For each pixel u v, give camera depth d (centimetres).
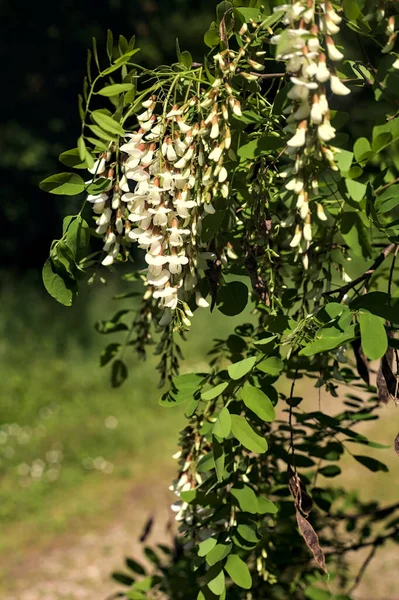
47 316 1278
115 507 794
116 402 1067
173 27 1736
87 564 683
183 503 213
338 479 743
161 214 176
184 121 182
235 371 184
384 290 304
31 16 1770
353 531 336
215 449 190
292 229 207
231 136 188
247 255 208
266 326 195
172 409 1052
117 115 185
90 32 1764
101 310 1278
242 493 209
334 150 161
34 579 664
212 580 207
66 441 955
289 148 162
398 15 166
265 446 185
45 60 1803
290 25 154
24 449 936
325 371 227
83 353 1205
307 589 277
